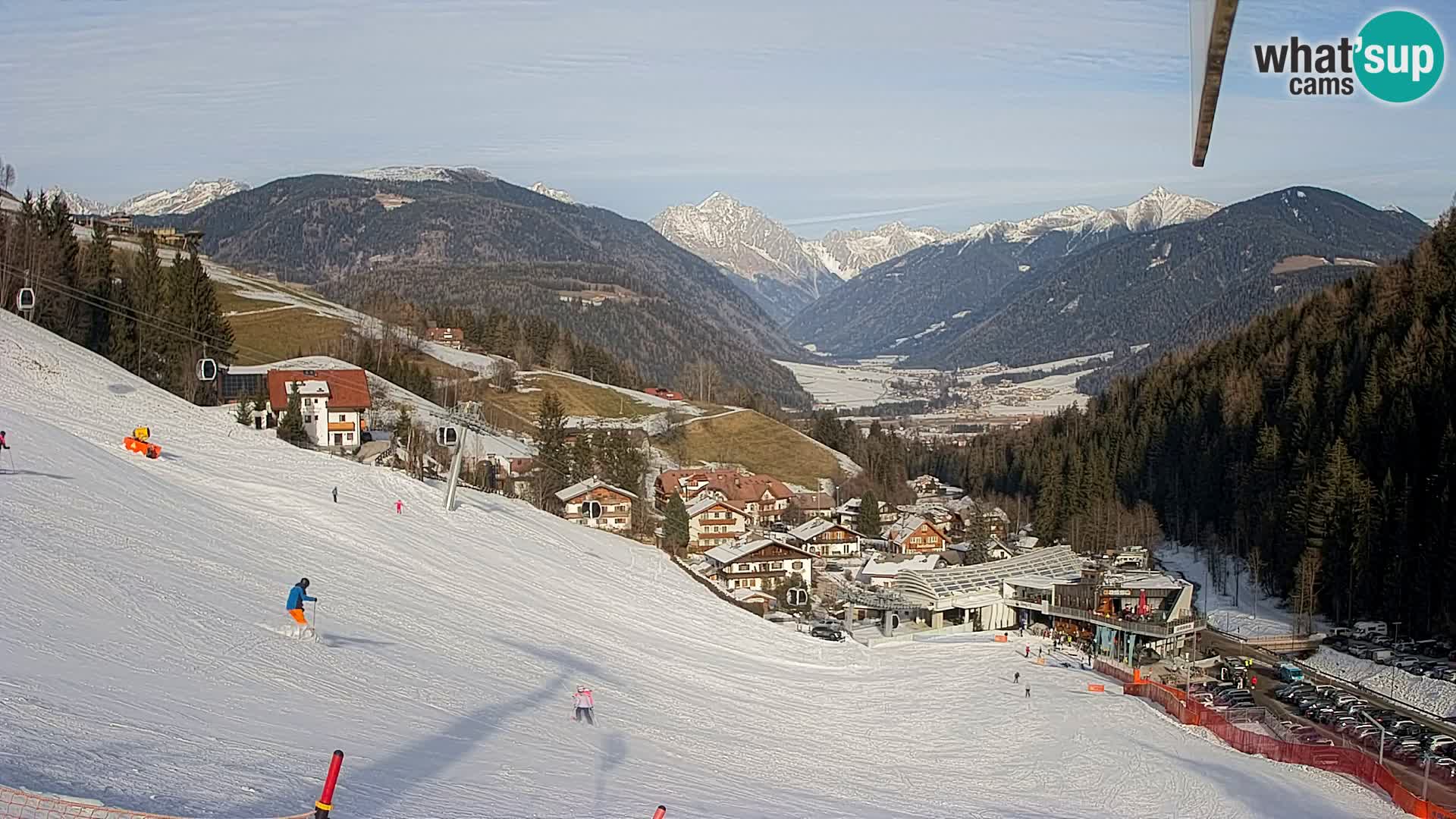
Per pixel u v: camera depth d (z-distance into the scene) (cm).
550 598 6875
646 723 4422
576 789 2859
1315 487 10200
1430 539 8919
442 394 18550
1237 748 5516
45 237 12231
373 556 6494
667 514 13200
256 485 7350
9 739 1983
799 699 5972
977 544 13225
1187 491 13825
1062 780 4841
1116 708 6266
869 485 18188
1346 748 5528
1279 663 8438
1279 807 4591
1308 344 14788
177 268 13088
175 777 2008
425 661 4309
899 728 5647
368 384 15288
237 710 2803
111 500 5456
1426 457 10250
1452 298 12525
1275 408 13575
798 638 7856
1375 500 9706
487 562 7275
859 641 8725
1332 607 9762
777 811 3281
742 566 11862
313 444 12938
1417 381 11119
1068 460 15650
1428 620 8800
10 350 8975
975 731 5666
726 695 5641
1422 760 5794
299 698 3145
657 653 6234
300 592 4053
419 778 2550
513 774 2873
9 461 5541
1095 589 9038
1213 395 15375
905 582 10162
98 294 12450
